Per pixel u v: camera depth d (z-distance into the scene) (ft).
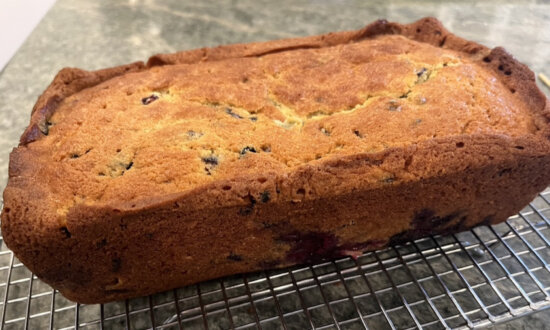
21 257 0.44
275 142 0.51
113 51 0.98
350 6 1.15
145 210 0.43
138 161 0.48
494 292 0.54
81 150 0.50
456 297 0.53
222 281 0.54
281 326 0.51
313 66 0.62
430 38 0.69
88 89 0.61
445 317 0.51
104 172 0.48
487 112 0.55
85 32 1.05
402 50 0.65
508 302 0.52
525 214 0.62
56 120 0.56
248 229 0.48
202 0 1.17
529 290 0.54
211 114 0.54
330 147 0.50
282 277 0.56
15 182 0.46
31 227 0.43
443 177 0.49
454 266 0.53
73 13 1.12
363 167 0.47
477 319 0.48
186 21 1.09
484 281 0.55
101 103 0.57
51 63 0.95
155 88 0.59
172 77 0.60
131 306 0.53
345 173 0.47
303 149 0.50
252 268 0.54
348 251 0.55
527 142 0.50
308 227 0.50
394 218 0.52
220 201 0.45
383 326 0.51
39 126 0.54
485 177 0.51
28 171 0.48
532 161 0.50
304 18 1.10
